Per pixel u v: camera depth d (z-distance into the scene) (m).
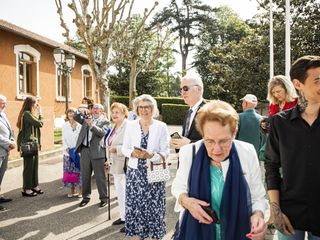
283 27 22.81
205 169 2.03
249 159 2.07
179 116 29.17
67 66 13.68
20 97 16.69
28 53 17.66
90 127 5.84
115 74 38.03
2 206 6.09
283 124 2.24
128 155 4.17
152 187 4.09
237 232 1.94
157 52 19.52
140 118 4.32
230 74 24.48
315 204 2.13
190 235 2.02
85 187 6.21
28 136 6.82
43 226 5.11
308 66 2.10
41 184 7.94
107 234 4.75
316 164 2.10
